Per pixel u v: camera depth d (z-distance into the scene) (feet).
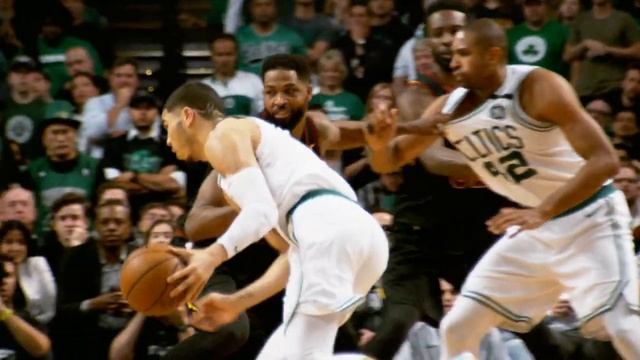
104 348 32.65
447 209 30.27
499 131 25.54
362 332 31.50
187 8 57.36
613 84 45.93
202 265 21.54
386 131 25.94
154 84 52.65
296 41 46.50
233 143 22.47
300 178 23.16
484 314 25.88
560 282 25.57
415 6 47.65
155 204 36.19
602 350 29.86
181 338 31.89
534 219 24.54
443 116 26.09
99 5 56.70
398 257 30.50
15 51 49.37
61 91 47.70
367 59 45.27
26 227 33.83
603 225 25.18
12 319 31.83
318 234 22.75
